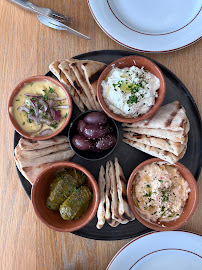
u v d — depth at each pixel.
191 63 0.44
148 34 0.43
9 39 0.45
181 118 0.38
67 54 0.45
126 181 0.41
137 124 0.40
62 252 0.43
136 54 0.42
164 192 0.39
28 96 0.40
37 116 0.39
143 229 0.41
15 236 0.43
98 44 0.45
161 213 0.39
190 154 0.42
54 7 0.45
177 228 0.39
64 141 0.42
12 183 0.44
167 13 0.43
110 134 0.39
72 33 0.44
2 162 0.44
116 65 0.39
